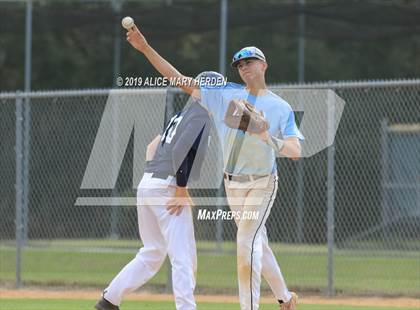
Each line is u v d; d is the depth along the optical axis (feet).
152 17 178.50
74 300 109.40
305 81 201.77
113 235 153.48
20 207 124.06
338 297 113.60
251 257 75.10
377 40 183.52
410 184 154.30
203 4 212.02
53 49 209.97
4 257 152.66
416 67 201.87
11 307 101.14
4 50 212.02
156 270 75.15
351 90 146.72
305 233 148.36
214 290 119.85
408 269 135.85
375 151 150.00
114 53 206.69
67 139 157.07
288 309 81.46
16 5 199.31
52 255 153.38
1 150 162.71
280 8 174.09
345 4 171.94
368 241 149.48
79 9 205.98
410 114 155.53
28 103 124.88
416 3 216.33
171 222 72.64
